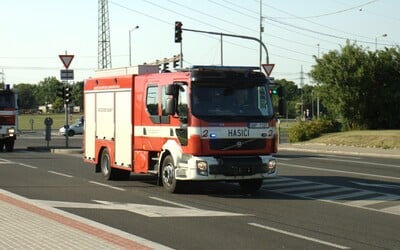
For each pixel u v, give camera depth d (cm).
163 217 1135
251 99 1445
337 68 4416
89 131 1930
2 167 2270
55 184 1702
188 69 1423
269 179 1842
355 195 1471
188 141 1395
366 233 985
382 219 1125
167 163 1494
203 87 1404
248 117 1427
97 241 862
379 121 4462
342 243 905
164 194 1479
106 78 1805
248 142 1424
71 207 1255
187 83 1405
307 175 1967
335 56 4459
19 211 1150
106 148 1812
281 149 3656
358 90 4384
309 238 941
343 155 3069
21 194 1472
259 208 1257
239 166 1397
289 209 1246
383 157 2912
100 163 1866
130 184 1703
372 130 4206
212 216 1149
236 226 1044
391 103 4416
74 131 6116
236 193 1505
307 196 1452
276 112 1522
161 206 1278
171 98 1422
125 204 1305
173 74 1462
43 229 958
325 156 2964
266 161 1439
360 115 4456
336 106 4475
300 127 4319
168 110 1423
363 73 4359
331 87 4478
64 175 1961
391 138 3597
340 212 1208
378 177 1903
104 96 1816
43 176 1928
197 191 1541
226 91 1422
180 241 914
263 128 1444
